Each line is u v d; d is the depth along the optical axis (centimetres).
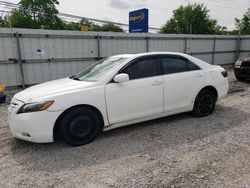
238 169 307
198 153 353
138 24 1567
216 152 355
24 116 353
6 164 336
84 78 441
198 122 491
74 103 371
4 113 617
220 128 455
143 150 367
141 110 434
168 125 477
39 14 4100
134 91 420
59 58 984
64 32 974
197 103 511
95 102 387
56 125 376
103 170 312
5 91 878
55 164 331
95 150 371
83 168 318
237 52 1781
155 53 463
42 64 947
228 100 687
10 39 859
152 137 417
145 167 316
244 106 617
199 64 520
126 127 470
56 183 286
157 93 446
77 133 383
